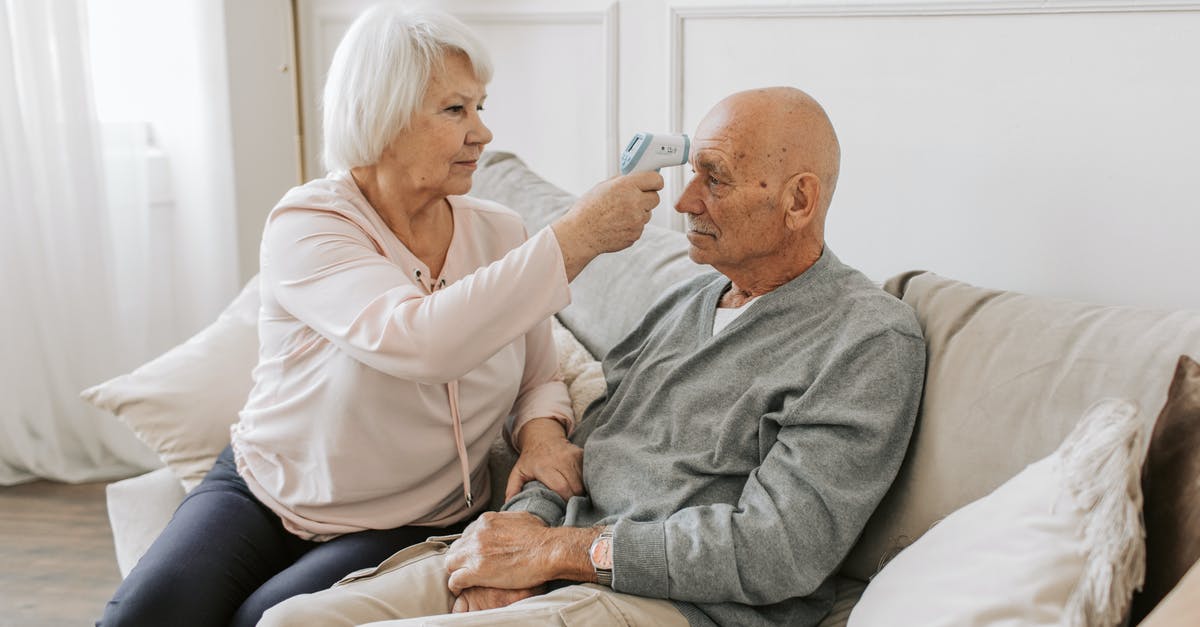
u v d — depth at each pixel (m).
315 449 1.52
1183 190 1.73
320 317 1.42
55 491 2.90
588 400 1.75
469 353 1.34
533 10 2.58
